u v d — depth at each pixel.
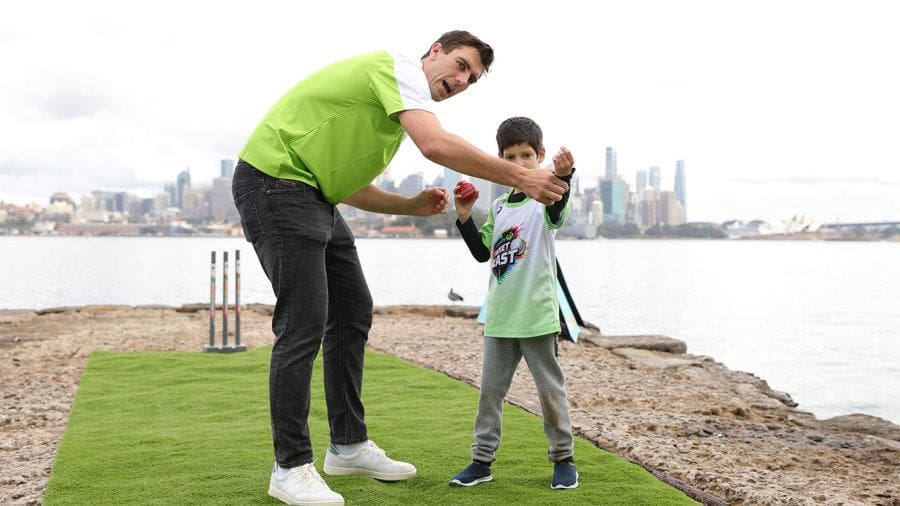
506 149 3.71
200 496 3.49
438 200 4.03
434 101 3.54
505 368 3.70
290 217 3.33
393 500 3.45
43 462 4.26
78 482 3.71
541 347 3.64
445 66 3.44
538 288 3.62
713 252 144.00
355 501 3.43
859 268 77.94
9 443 4.68
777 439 4.97
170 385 6.24
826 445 4.89
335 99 3.35
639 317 25.55
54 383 6.59
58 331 10.32
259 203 3.36
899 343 18.66
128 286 39.50
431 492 3.56
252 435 4.59
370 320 3.81
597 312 27.38
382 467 3.74
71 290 36.41
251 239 3.45
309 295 3.35
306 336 3.36
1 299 30.64
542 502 3.42
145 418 5.11
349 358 3.76
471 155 3.18
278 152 3.35
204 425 4.89
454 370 7.04
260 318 12.16
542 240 3.66
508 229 3.74
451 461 4.07
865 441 4.99
